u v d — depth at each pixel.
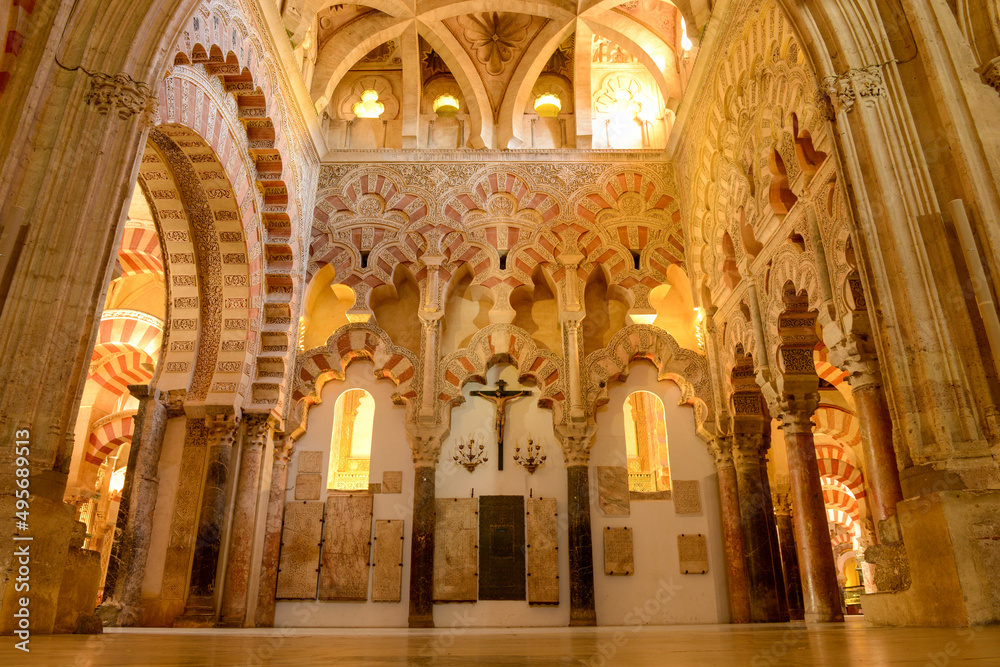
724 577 11.91
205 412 11.43
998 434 5.18
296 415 12.64
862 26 6.63
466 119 14.95
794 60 8.55
